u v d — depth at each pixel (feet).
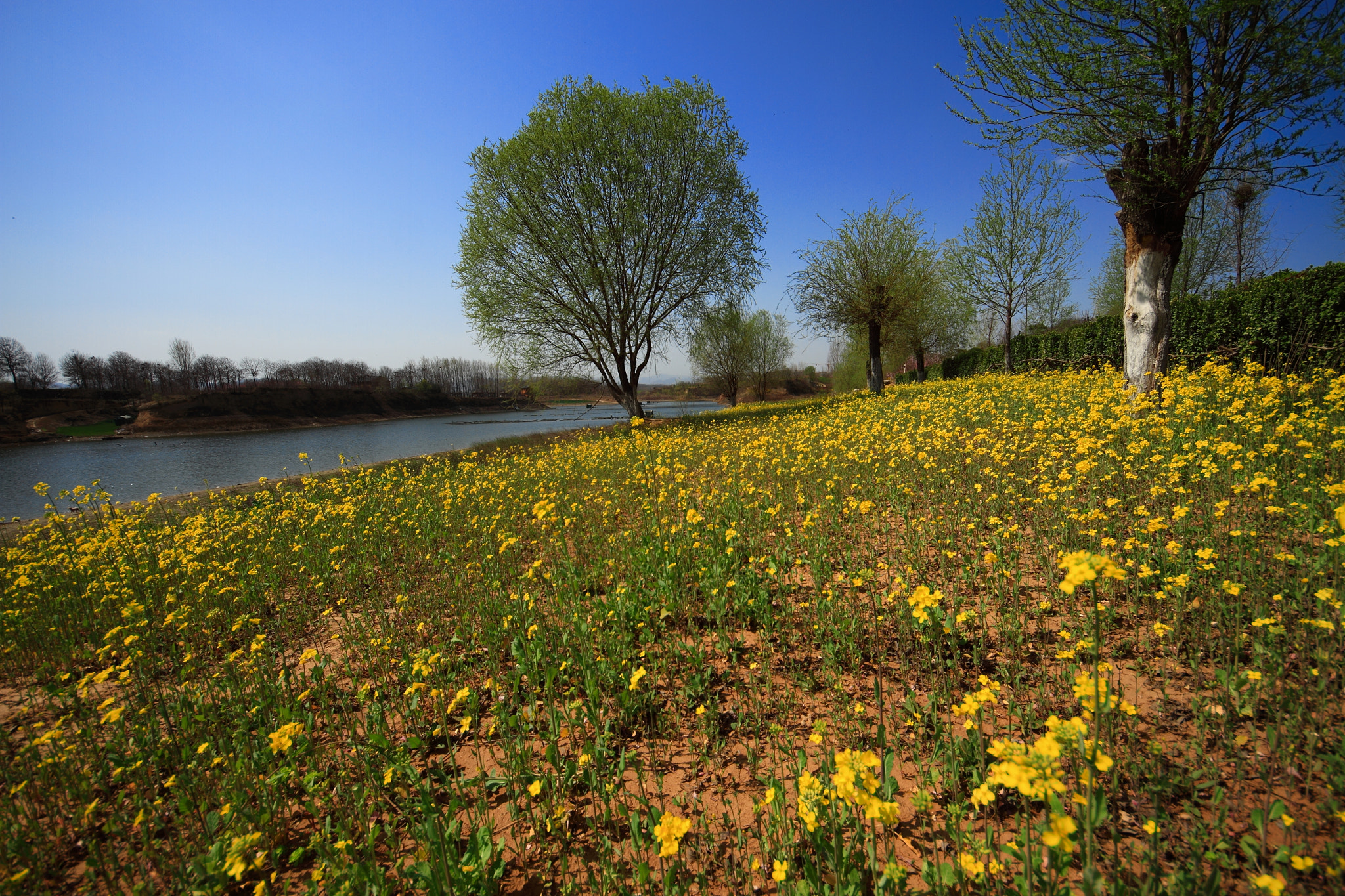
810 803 6.33
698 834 8.07
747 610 14.07
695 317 81.25
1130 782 7.89
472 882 7.24
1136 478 18.49
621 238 71.87
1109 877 6.34
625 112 67.82
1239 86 24.21
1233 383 27.48
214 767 10.66
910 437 32.14
